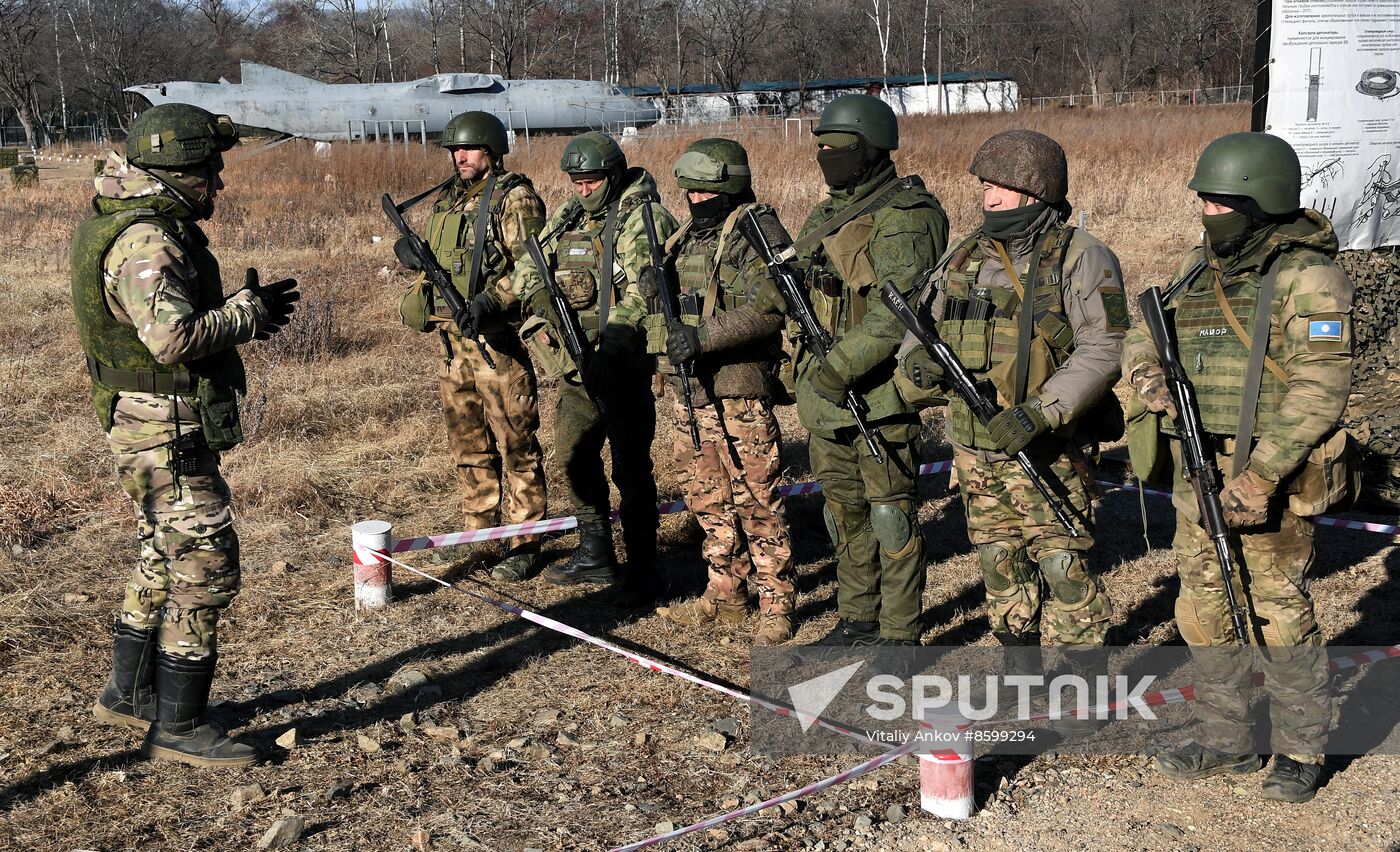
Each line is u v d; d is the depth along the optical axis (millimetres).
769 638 4688
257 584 5234
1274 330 3234
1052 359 3602
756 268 4285
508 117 40281
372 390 8242
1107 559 5477
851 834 3404
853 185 4113
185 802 3545
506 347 5258
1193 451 3291
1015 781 3676
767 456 4547
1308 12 5723
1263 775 3658
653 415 5062
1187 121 31422
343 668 4492
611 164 4730
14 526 5699
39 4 70375
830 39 73750
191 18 84688
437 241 5168
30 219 18078
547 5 68312
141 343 3479
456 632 4816
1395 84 5812
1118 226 15523
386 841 3359
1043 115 37875
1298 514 3301
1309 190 5848
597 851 3301
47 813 3457
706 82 69625
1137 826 3410
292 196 21812
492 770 3736
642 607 5113
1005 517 3850
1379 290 5898
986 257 3736
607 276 4695
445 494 6516
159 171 3480
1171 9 72500
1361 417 5957
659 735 3980
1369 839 3318
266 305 3576
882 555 4359
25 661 4438
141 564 3771
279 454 6875
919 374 3857
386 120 39062
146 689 3848
